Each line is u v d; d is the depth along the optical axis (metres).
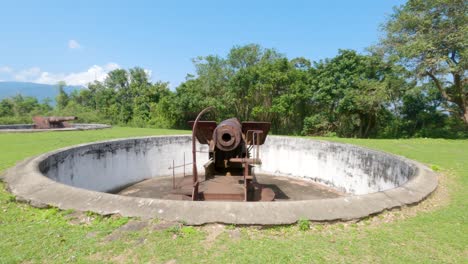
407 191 5.63
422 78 18.41
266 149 14.02
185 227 4.07
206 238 3.85
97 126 20.69
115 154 11.19
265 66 25.45
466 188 6.48
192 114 29.08
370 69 20.81
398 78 19.58
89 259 3.25
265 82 24.91
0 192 5.60
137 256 3.35
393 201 5.11
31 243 3.58
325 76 22.39
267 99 26.39
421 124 24.31
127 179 11.81
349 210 4.64
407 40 18.12
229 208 4.43
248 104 27.88
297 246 3.67
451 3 16.16
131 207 4.53
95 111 38.12
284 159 13.59
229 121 8.49
